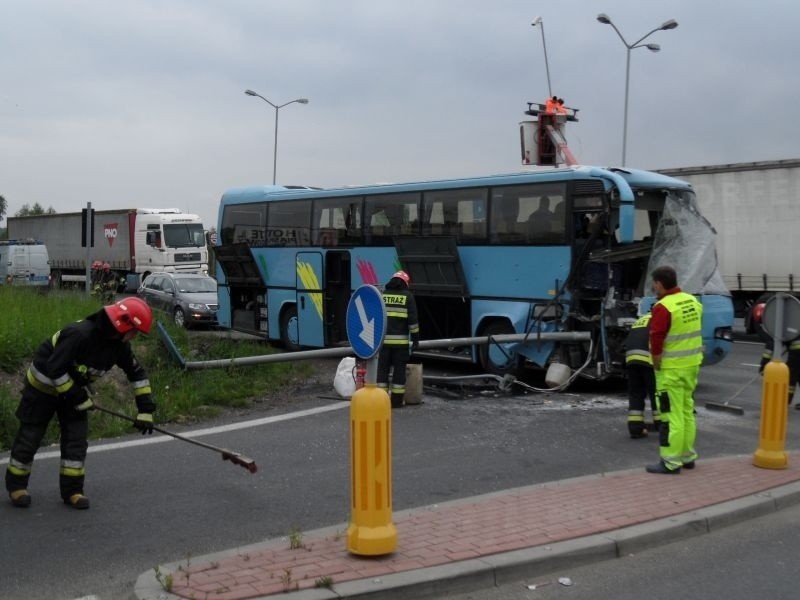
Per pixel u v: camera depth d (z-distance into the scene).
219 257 20.77
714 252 13.27
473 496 7.09
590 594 5.25
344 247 16.95
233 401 11.98
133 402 11.17
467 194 14.50
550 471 8.21
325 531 6.17
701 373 15.45
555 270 13.11
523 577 5.45
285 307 18.83
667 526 6.21
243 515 6.83
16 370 11.25
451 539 5.85
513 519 6.33
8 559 5.81
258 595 4.85
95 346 6.76
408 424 10.49
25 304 14.36
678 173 23.73
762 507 6.87
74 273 49.28
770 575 5.59
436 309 15.35
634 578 5.51
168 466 8.42
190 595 4.87
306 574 5.16
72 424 7.02
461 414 11.16
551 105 24.86
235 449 9.20
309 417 11.02
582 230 12.97
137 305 6.84
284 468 8.37
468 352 14.54
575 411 11.39
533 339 12.89
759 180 22.16
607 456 8.84
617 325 12.32
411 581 5.05
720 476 7.71
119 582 5.41
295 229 18.28
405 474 8.10
